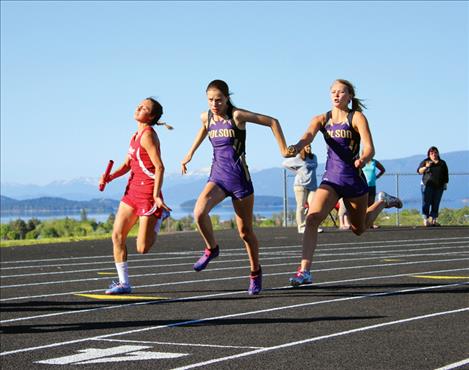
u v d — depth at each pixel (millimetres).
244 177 10336
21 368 7020
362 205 10633
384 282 11797
